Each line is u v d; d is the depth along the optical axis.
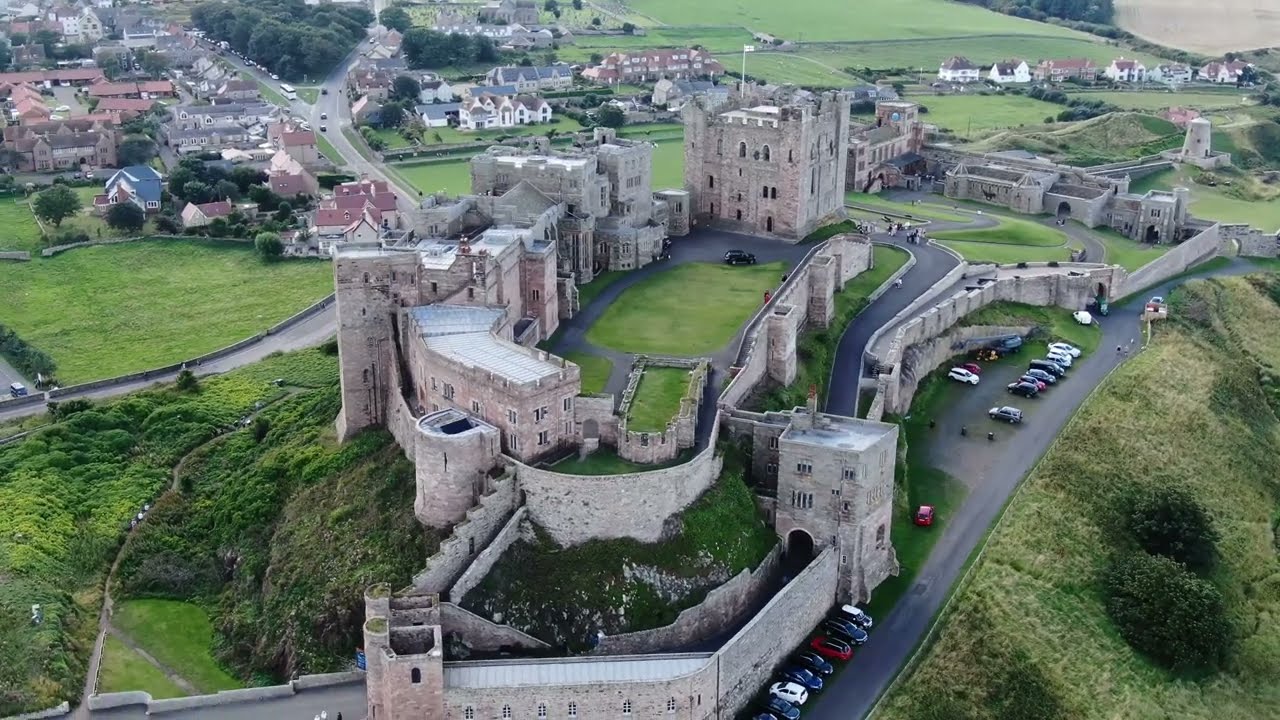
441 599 147.50
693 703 138.75
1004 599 168.38
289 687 147.88
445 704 134.12
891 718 148.75
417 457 156.38
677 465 158.62
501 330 180.12
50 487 190.62
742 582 157.38
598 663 139.25
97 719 144.62
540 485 153.00
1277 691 169.50
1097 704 156.50
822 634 162.38
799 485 166.00
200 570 177.62
